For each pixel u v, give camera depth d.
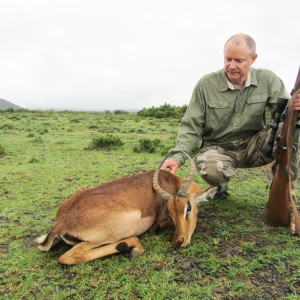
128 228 1.32
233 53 1.52
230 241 1.43
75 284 1.16
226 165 1.68
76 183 2.38
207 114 1.71
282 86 1.66
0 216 1.76
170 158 1.63
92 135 5.49
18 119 9.34
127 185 1.43
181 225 1.33
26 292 1.13
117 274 1.20
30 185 2.32
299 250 1.32
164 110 11.77
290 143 1.33
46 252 1.37
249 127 1.70
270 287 1.12
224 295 1.08
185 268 1.22
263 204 1.87
